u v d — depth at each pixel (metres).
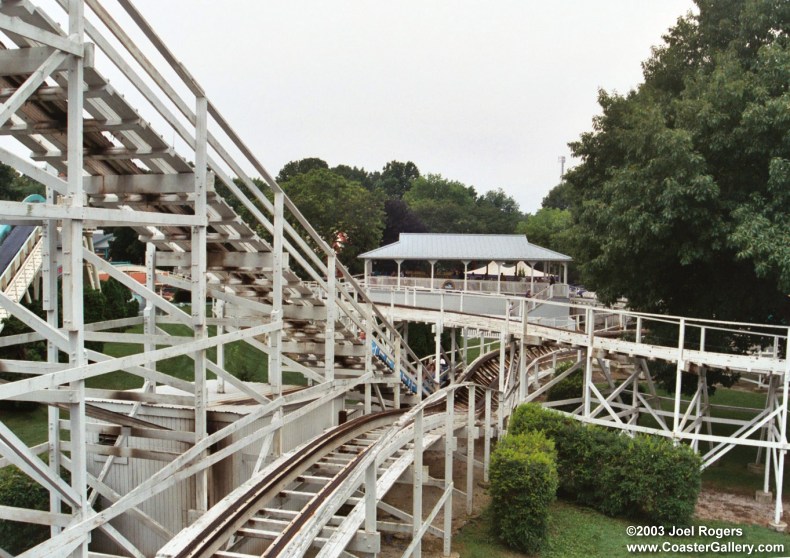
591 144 22.69
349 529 7.64
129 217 7.80
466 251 33.66
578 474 15.08
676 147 16.06
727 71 16.78
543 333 18.47
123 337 10.34
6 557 9.47
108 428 10.42
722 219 16.58
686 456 13.93
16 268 26.58
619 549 12.71
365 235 51.16
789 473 17.58
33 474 7.14
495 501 12.91
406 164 120.12
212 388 15.67
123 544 10.48
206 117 9.24
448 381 26.45
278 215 11.42
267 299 14.27
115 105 7.71
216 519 8.39
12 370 8.31
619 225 17.94
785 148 15.48
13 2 6.37
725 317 19.19
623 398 23.23
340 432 12.69
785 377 14.31
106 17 7.32
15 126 8.17
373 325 16.69
